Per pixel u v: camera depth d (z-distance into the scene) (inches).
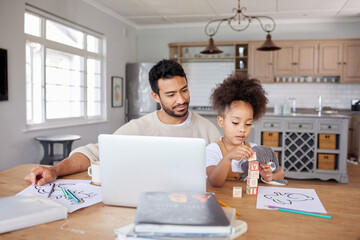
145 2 207.0
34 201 38.3
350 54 234.4
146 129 64.4
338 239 31.2
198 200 32.4
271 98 262.2
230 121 48.8
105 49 225.9
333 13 231.1
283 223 35.0
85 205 40.4
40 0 158.9
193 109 268.1
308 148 165.3
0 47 135.6
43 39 166.2
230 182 52.1
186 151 36.3
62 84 187.9
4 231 32.4
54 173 51.7
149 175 37.8
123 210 38.9
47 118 173.3
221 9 223.3
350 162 218.1
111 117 236.5
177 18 251.1
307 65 240.1
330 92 253.3
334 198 43.8
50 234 32.2
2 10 135.8
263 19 251.1
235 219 33.9
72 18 185.5
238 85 48.8
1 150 138.3
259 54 246.1
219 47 264.8
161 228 27.2
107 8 222.1
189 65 274.7
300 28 251.0
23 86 148.9
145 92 252.1
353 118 230.1
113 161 38.6
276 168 56.9
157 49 277.9
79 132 195.3
